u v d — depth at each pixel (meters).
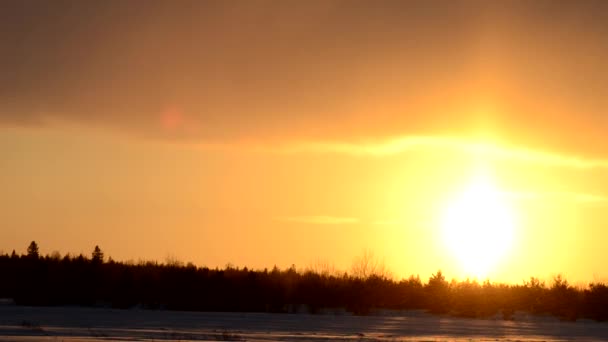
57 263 182.12
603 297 171.12
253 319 119.75
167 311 142.75
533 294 187.00
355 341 77.44
